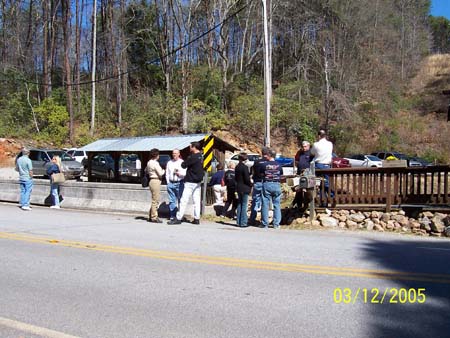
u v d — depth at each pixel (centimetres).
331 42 4616
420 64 7281
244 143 4500
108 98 5066
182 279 643
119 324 476
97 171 2136
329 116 4612
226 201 1415
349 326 469
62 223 1222
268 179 1183
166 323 478
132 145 1997
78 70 4766
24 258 781
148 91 5297
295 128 4669
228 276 657
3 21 5053
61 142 4256
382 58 5147
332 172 1235
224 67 4900
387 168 1162
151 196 1412
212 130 4562
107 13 5006
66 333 453
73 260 764
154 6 5059
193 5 4562
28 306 535
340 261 754
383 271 683
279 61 5775
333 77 4697
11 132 4156
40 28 5328
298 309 519
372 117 4809
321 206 1248
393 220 1136
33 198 1758
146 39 5309
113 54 4747
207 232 1089
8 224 1188
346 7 4622
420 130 4838
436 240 993
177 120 4656
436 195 1124
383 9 5225
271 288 599
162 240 959
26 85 4588
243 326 469
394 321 483
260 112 4656
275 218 1189
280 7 5150
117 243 916
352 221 1177
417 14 7606
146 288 601
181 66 4675
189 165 1234
